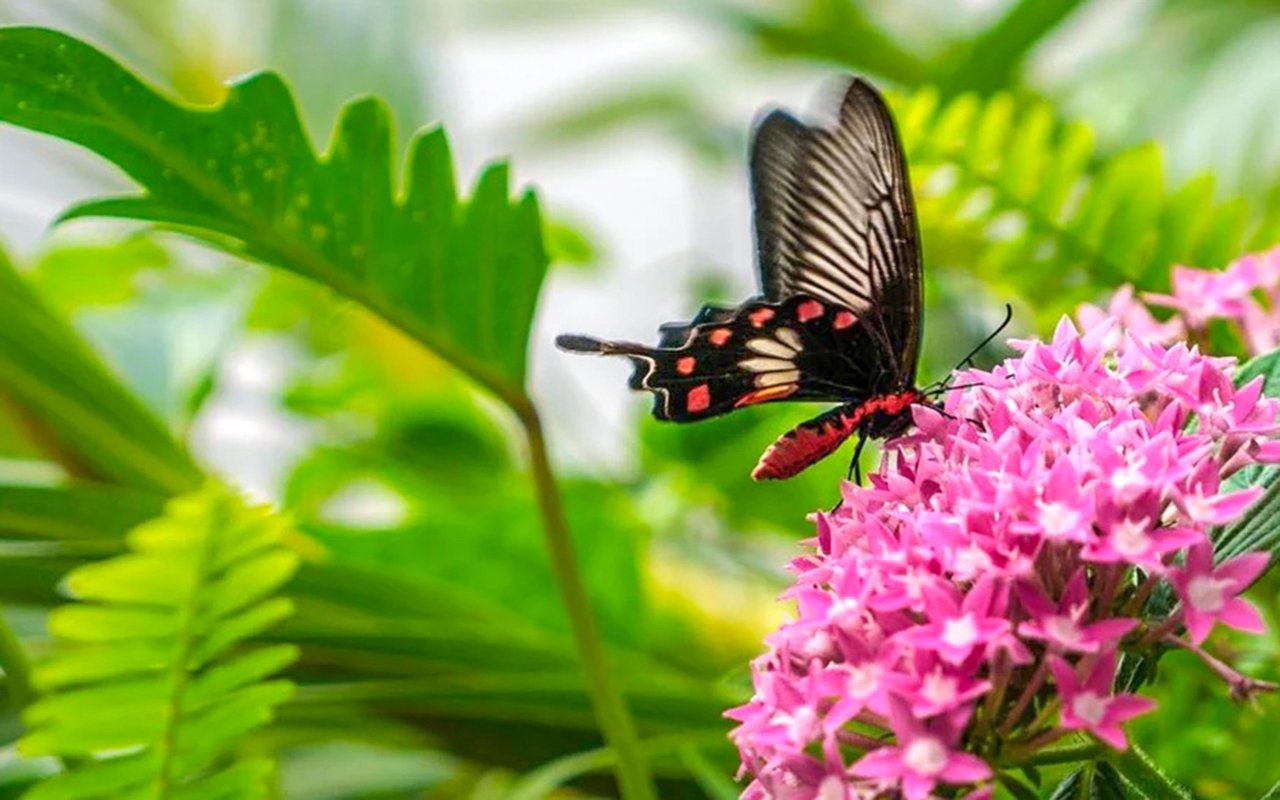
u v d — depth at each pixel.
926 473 0.57
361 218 0.65
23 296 0.75
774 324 0.62
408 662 0.70
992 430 0.57
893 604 0.55
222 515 0.59
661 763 0.70
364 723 0.71
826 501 0.78
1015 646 0.54
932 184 0.70
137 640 0.59
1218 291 0.63
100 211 0.63
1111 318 0.59
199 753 0.60
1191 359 0.58
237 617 0.60
